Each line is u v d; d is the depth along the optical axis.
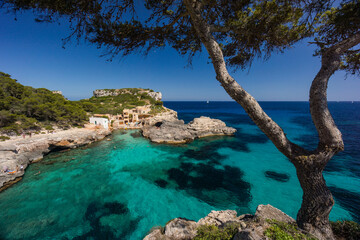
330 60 3.69
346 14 4.11
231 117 87.88
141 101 91.12
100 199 16.91
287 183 20.58
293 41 5.34
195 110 140.00
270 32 4.98
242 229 4.66
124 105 81.75
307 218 4.00
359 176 21.14
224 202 16.64
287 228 4.25
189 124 46.22
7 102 33.09
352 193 17.55
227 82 3.91
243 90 3.85
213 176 22.59
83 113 49.59
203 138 42.72
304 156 3.79
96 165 25.80
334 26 4.76
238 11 4.51
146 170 24.44
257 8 4.55
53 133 34.22
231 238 4.63
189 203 16.45
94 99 97.50
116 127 54.19
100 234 12.25
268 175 22.92
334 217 14.12
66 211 14.82
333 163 24.98
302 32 5.02
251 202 16.73
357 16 3.93
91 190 18.64
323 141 3.65
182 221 8.53
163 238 7.43
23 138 28.39
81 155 29.92
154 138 39.38
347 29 4.62
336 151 3.56
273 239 3.88
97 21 4.03
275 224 4.58
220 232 5.22
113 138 42.25
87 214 14.49
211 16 4.77
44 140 28.61
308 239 3.66
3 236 12.05
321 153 3.63
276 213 7.60
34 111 37.69
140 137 43.69
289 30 5.02
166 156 30.36
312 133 46.00
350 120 67.88
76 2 3.49
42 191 18.12
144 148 34.72
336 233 4.77
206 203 16.47
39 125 36.06
